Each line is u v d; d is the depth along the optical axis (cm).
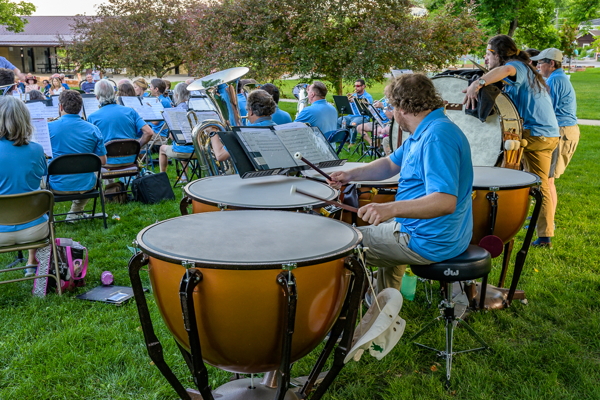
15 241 306
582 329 273
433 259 223
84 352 252
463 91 330
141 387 226
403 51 990
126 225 470
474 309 295
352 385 227
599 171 681
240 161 236
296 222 191
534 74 356
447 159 203
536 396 217
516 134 333
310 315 159
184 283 147
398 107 222
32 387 223
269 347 159
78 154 420
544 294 316
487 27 1238
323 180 271
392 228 230
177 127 571
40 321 283
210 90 366
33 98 634
